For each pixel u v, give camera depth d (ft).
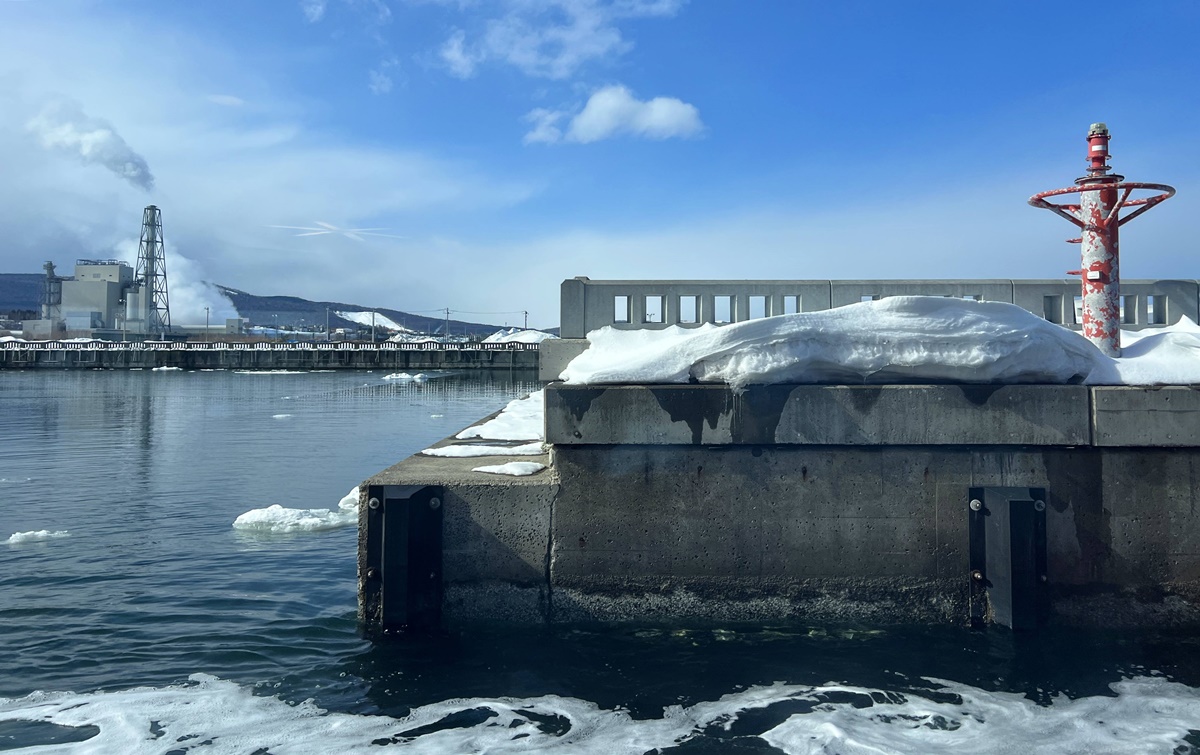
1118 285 33.45
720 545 30.40
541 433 48.88
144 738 22.41
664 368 30.89
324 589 36.55
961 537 30.01
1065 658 27.76
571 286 38.19
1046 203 34.99
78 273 498.28
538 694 25.30
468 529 30.42
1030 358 30.12
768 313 37.78
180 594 35.78
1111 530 29.66
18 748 21.76
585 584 30.42
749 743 22.20
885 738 22.47
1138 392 29.25
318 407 146.61
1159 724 23.31
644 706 24.50
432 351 334.44
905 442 29.78
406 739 22.40
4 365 311.88
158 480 68.13
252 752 21.63
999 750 21.83
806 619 30.30
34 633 30.86
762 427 30.07
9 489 63.67
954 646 28.63
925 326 30.25
